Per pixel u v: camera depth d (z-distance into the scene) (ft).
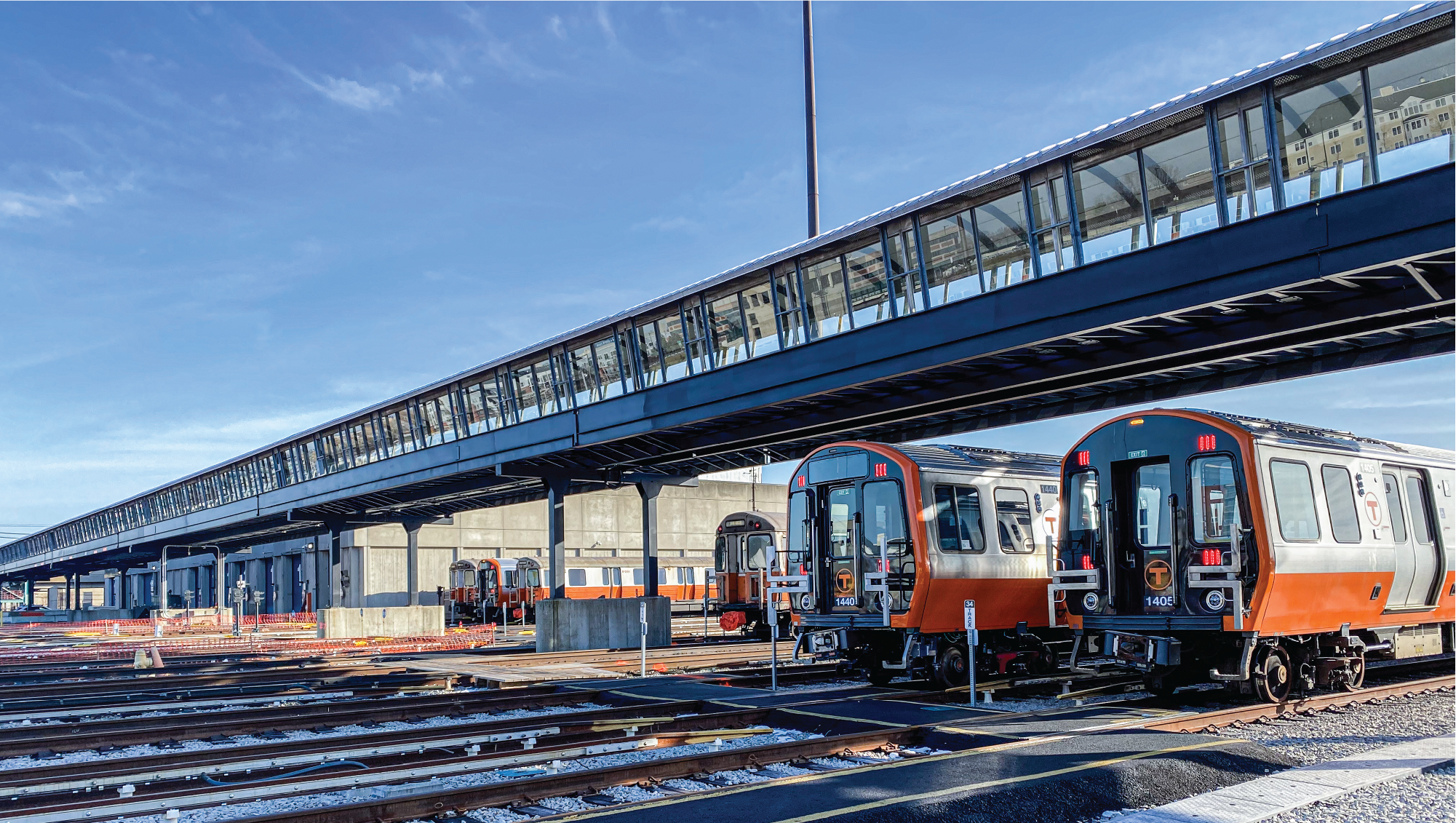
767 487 240.32
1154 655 49.14
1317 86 48.88
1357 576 52.54
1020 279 61.82
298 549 239.30
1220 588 47.73
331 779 34.71
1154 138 55.01
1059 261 59.47
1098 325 57.41
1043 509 65.77
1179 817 29.43
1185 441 49.78
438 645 124.26
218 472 191.83
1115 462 52.49
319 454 153.69
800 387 76.33
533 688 62.59
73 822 30.27
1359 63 47.39
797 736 44.14
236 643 141.18
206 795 32.60
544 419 104.78
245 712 51.47
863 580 61.16
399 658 96.68
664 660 87.40
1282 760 36.81
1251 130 51.13
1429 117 45.62
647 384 92.43
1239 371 65.82
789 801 29.43
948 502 59.62
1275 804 30.55
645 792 32.42
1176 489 50.01
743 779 34.27
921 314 67.46
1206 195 53.36
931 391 74.13
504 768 37.73
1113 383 71.72
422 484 134.82
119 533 249.55
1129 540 52.13
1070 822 29.73
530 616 173.47
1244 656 47.14
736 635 134.21
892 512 59.88
